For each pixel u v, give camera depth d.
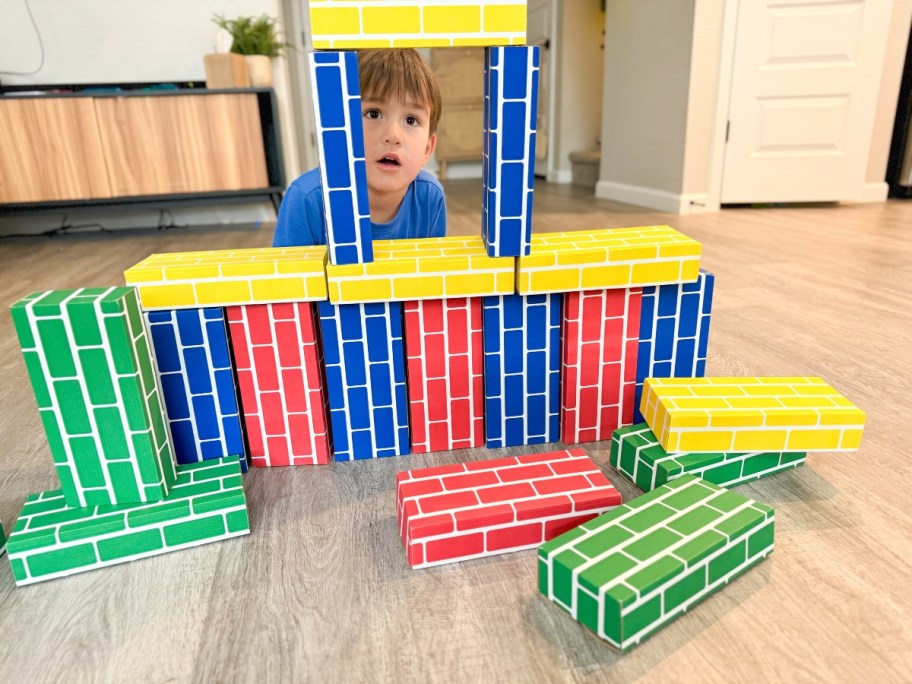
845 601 0.58
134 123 2.72
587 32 4.14
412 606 0.59
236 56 2.80
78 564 0.65
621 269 0.81
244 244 2.61
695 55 2.72
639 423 0.87
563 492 0.68
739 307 1.49
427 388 0.85
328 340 0.80
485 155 0.80
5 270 2.22
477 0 0.68
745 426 0.74
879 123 2.98
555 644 0.54
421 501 0.67
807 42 2.72
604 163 3.60
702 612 0.57
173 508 0.68
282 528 0.72
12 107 2.60
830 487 0.76
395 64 0.96
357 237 0.75
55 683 0.52
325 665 0.53
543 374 0.86
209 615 0.59
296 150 3.76
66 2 2.83
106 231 3.04
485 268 0.78
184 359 0.78
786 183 2.91
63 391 0.64
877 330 1.32
